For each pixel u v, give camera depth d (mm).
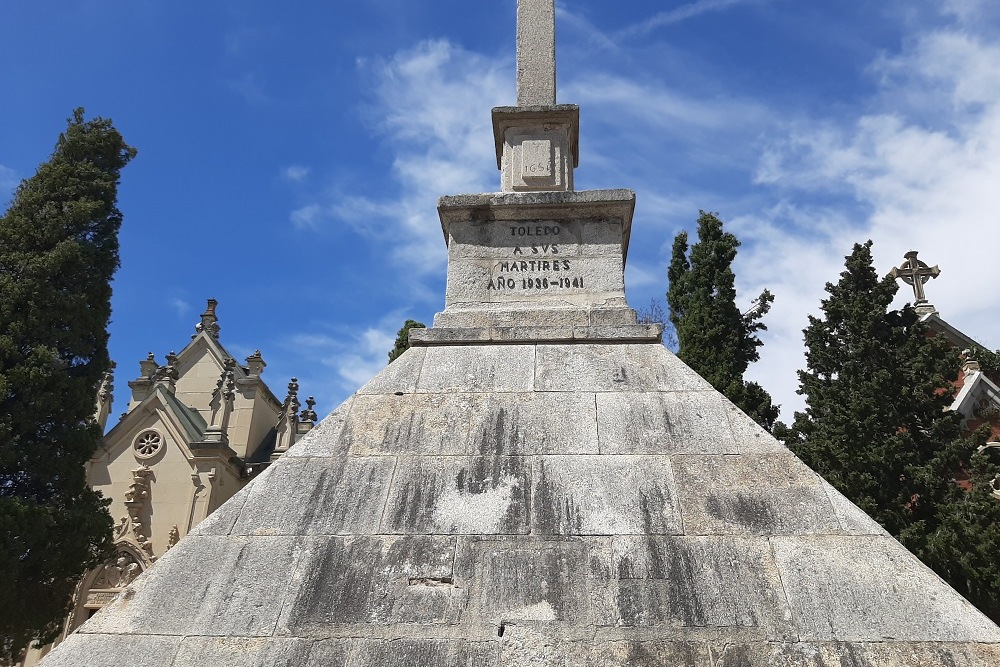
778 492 5066
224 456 31859
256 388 36219
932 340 16375
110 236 23000
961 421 15773
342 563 4805
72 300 21109
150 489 31094
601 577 4648
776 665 4203
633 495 5105
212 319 39094
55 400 19875
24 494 19438
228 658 4371
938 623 4293
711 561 4691
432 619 4496
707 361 17844
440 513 5066
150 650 4410
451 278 6969
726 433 5477
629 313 6609
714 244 19219
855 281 17328
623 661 4273
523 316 6664
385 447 5547
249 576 4762
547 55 8438
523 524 4969
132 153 24578
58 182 22906
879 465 14320
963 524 13008
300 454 5512
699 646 4312
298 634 4465
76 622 28453
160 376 34156
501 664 4289
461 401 5891
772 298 19078
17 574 17734
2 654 18438
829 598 4457
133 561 29656
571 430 5590
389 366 6273
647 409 5711
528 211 7188
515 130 7832
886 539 4723
